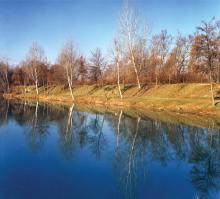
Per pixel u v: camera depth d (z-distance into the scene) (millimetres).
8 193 14195
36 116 42781
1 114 45188
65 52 74562
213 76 60938
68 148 23250
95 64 93375
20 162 19266
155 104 50062
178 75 72438
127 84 72000
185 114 41125
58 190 14664
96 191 14602
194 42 40812
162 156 21359
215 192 14555
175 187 15320
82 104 61406
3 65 111688
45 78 102938
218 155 21594
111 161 19766
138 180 16172
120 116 41594
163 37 74688
